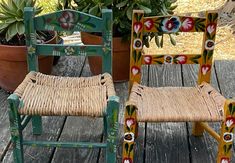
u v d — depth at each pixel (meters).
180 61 2.05
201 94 1.96
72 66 2.95
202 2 5.02
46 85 1.96
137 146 2.15
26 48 2.21
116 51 2.64
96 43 2.66
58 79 2.03
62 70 2.89
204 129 2.16
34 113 1.76
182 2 5.04
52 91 1.91
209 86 2.01
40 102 1.80
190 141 2.20
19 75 2.52
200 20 1.98
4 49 2.44
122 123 2.33
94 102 1.81
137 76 2.04
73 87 1.96
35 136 2.22
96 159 2.06
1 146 2.14
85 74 2.84
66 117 2.39
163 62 2.04
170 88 2.04
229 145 1.82
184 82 2.76
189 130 2.28
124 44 2.62
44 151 2.11
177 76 2.83
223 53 3.90
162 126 2.31
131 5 2.57
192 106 1.84
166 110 1.80
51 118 2.38
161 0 2.70
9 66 2.50
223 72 2.89
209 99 1.90
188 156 2.09
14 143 1.83
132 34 1.97
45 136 2.22
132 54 2.00
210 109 1.81
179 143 2.18
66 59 3.04
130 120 1.76
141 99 1.90
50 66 2.62
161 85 2.72
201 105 1.85
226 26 4.38
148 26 1.97
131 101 1.79
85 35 2.71
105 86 1.96
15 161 1.87
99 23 1.98
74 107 1.77
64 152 2.11
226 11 4.55
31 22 1.98
